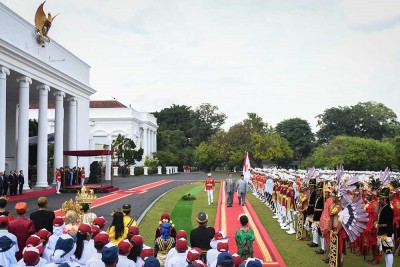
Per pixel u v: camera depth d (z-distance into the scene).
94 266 6.38
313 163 78.50
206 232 9.53
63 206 11.50
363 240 13.37
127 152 63.56
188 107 123.25
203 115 119.50
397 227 13.79
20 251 8.96
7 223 8.40
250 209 25.14
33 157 46.19
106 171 49.84
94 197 15.51
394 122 105.00
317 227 13.95
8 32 29.20
